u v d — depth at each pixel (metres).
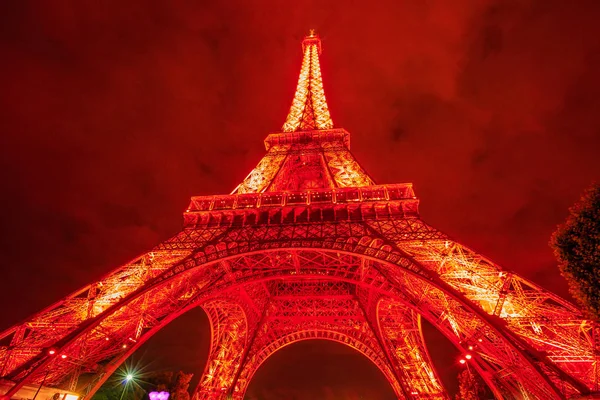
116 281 37.78
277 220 45.94
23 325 32.22
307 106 84.94
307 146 67.56
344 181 54.22
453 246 36.91
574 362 26.34
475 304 29.83
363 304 63.94
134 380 75.38
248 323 63.28
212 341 64.06
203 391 59.97
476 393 63.75
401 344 63.22
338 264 47.66
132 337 37.47
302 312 71.19
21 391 28.55
